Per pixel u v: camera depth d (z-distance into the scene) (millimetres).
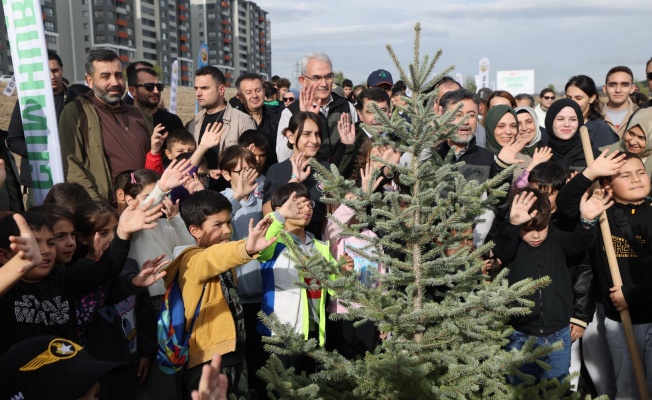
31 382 1584
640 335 3766
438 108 4473
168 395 3289
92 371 1599
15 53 4203
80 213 3133
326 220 4414
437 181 2936
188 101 36969
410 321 2824
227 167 4441
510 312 2717
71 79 97938
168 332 3033
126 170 4695
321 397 2953
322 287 3000
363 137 5172
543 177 4062
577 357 4371
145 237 3449
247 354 4137
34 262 2025
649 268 3715
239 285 4059
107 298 2969
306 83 5676
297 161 4289
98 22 97562
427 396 2814
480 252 2871
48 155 4230
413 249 2941
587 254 3846
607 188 3818
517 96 9945
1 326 2363
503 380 3066
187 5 124000
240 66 140500
